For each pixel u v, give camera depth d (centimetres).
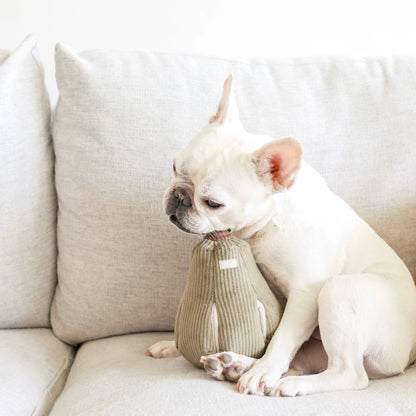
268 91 138
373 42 170
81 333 133
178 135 131
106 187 130
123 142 130
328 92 138
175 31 170
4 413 97
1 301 135
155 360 112
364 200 131
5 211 135
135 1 169
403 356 105
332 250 109
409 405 85
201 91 136
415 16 169
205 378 98
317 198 111
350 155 133
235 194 98
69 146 135
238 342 97
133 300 130
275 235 106
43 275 140
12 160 136
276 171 98
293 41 170
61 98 139
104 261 130
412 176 131
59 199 139
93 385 99
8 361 116
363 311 99
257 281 100
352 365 98
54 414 97
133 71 135
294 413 84
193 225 99
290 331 101
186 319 99
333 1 169
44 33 169
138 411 84
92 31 169
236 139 103
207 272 96
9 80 137
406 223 130
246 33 170
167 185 129
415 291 114
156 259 130
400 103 135
